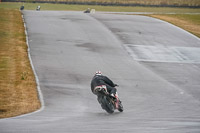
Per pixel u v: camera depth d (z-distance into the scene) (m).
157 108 46.72
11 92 57.38
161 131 29.16
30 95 56.09
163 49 103.88
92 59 87.38
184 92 59.75
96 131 29.66
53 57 87.69
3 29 121.75
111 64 82.88
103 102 40.97
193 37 125.81
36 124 34.03
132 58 90.81
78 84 64.38
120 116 39.69
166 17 181.75
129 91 59.53
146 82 67.06
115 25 143.00
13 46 97.19
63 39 111.69
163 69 80.06
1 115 43.88
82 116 40.06
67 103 51.06
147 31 132.75
